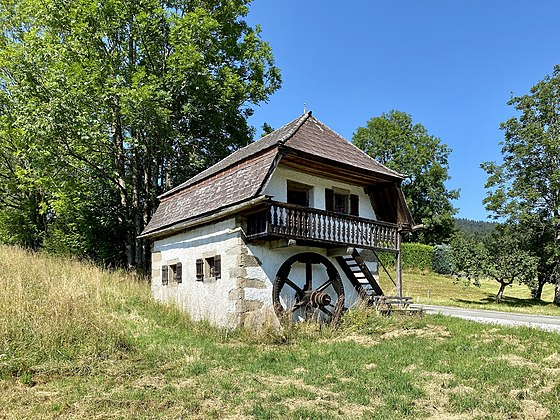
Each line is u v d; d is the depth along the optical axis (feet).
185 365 30.40
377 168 51.31
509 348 33.71
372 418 21.99
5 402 22.97
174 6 78.54
